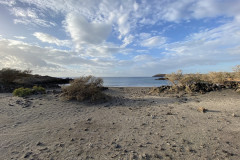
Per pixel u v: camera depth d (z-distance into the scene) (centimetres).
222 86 900
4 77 1430
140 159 224
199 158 223
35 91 922
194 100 693
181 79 1029
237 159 217
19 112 495
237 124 361
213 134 308
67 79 3478
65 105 605
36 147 263
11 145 270
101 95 739
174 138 296
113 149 256
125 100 747
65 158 229
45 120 422
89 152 247
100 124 390
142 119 429
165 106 594
